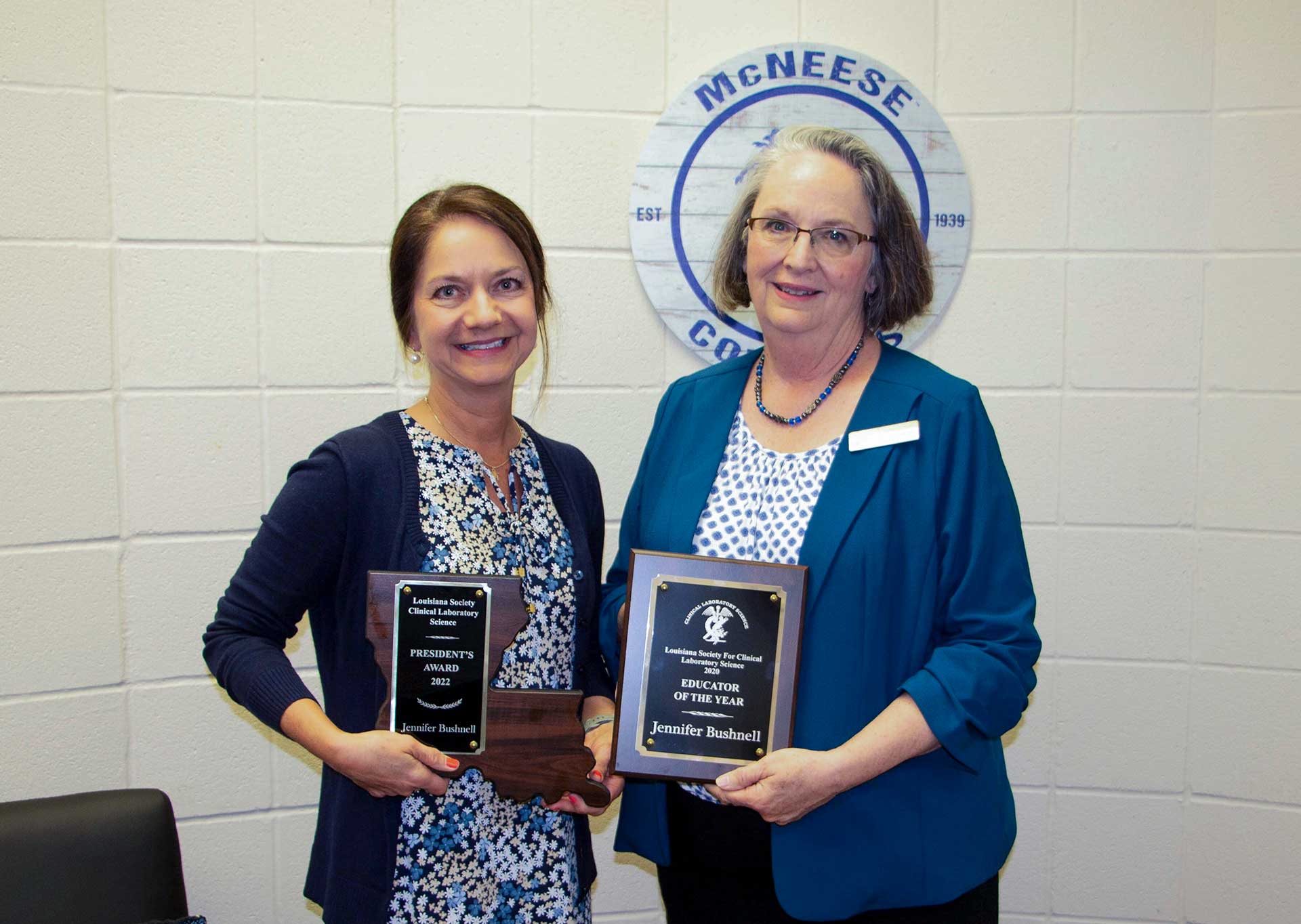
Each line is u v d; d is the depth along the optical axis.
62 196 1.83
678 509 1.44
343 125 1.94
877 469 1.32
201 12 1.87
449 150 1.99
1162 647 2.12
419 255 1.29
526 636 1.31
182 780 1.98
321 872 1.32
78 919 1.54
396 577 1.22
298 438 1.99
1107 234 2.05
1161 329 2.06
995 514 1.33
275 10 1.90
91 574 1.90
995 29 2.02
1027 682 1.32
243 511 1.97
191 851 2.00
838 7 2.02
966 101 2.04
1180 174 2.03
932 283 1.42
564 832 1.35
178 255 1.90
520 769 1.24
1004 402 2.09
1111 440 2.09
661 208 2.04
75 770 1.91
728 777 1.25
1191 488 2.08
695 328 2.07
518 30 1.98
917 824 1.32
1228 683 2.10
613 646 1.52
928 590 1.32
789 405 1.44
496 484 1.35
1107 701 2.14
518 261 1.30
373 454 1.29
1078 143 2.04
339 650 1.30
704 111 2.03
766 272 1.36
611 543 2.12
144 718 1.95
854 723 1.31
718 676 1.29
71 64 1.82
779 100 2.03
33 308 1.83
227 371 1.94
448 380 1.32
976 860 1.34
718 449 1.46
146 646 1.94
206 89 1.88
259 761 2.02
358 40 1.93
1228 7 1.99
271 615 1.27
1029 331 2.08
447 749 1.23
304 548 1.26
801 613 1.29
